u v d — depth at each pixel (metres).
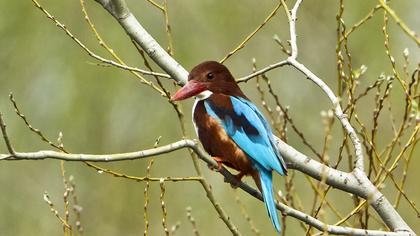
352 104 8.48
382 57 15.32
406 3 15.67
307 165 8.59
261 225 14.86
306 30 17.11
